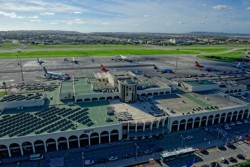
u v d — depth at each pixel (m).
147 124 126.75
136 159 108.50
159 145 120.69
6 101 145.62
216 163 105.19
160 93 172.12
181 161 107.81
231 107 150.00
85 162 103.62
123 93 151.75
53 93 171.12
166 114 135.88
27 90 190.62
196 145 121.56
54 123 122.38
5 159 107.44
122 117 129.38
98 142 121.38
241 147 121.00
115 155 111.31
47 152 113.19
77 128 116.69
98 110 139.38
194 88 181.00
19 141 107.88
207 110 143.62
